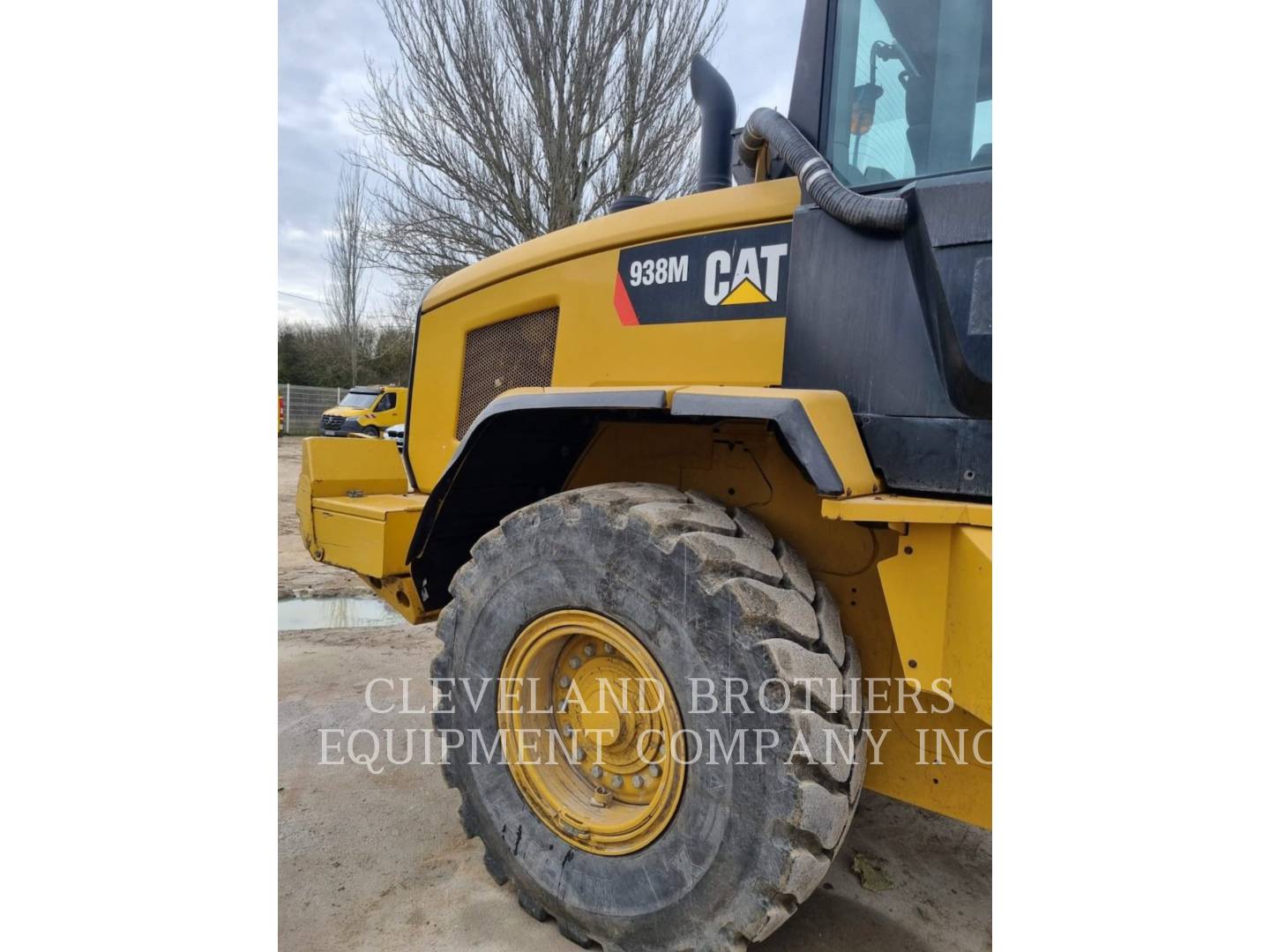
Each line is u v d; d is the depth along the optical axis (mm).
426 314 3064
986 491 1552
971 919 2090
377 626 4852
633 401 1737
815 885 1540
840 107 1846
